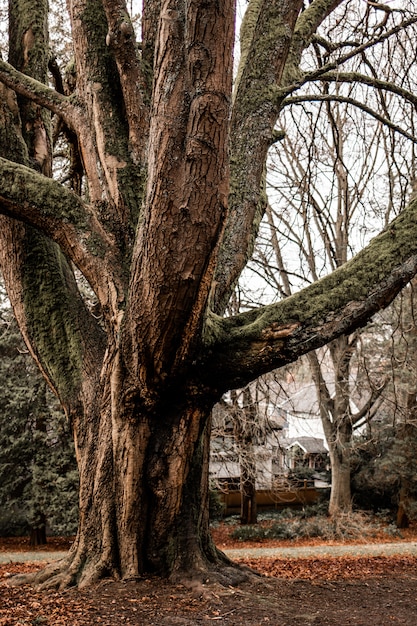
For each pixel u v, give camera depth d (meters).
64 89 7.37
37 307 5.50
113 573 4.84
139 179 5.26
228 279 5.44
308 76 5.65
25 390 16.91
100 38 5.49
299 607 4.50
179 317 4.13
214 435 17.03
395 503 22.05
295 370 20.00
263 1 5.95
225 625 3.94
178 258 3.91
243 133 5.70
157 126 3.80
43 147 6.05
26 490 16.88
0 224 5.60
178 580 4.80
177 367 4.50
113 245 5.04
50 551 16.45
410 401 17.84
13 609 4.26
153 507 4.96
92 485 5.04
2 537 19.03
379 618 4.36
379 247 4.60
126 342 4.56
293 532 19.72
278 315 4.57
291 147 16.73
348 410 19.66
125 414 4.86
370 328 17.17
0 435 16.86
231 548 17.39
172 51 3.73
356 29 7.09
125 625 3.89
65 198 4.89
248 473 17.84
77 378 5.30
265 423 15.95
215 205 3.83
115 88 5.47
